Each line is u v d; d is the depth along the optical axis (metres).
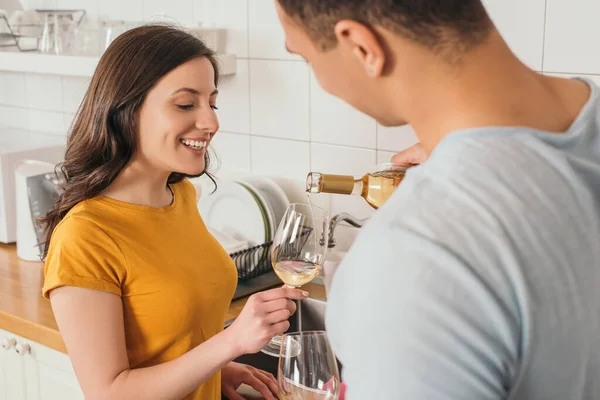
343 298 0.64
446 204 0.61
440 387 0.58
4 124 3.18
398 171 1.31
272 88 2.30
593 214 0.64
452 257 0.59
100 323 1.32
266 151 2.36
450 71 0.64
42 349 1.88
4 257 2.39
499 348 0.59
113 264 1.37
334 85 0.70
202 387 1.45
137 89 1.39
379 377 0.60
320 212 1.43
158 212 1.48
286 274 1.38
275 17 2.24
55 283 1.32
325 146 2.21
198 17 2.43
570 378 0.63
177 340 1.42
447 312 0.58
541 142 0.64
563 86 0.71
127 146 1.43
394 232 0.61
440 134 0.67
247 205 2.21
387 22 0.63
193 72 1.41
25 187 2.30
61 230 1.37
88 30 2.49
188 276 1.45
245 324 1.28
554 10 1.72
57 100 2.93
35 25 2.63
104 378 1.31
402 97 0.67
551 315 0.61
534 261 0.60
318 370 1.20
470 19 0.64
